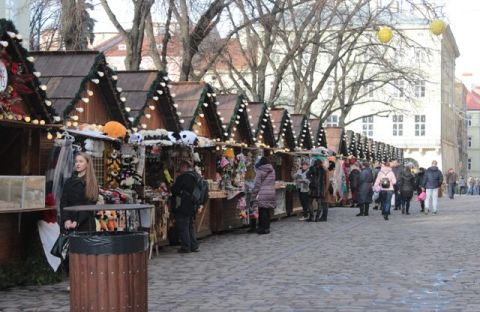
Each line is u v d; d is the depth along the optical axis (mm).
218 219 18703
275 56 41469
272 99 30188
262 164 18953
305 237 17844
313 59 34406
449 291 9656
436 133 75188
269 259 13375
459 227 20906
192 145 15258
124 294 6566
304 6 30672
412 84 39312
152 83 14422
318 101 60281
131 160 13578
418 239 17109
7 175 10570
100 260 6523
